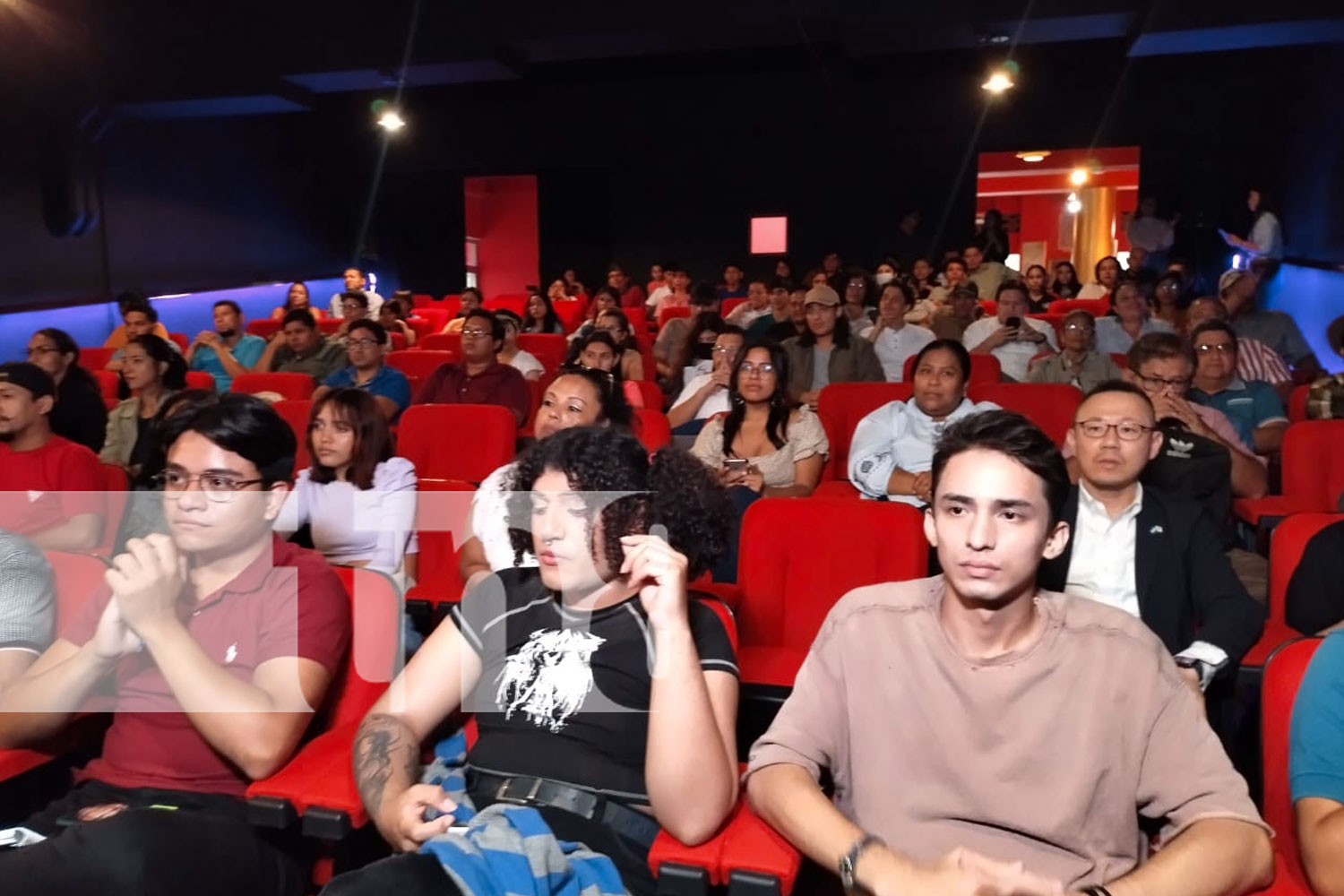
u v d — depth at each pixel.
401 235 13.10
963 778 1.34
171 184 10.31
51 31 8.56
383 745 1.48
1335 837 1.22
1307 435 3.25
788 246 11.80
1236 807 1.27
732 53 10.70
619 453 1.51
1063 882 1.28
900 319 6.23
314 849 1.59
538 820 1.36
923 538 2.30
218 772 1.60
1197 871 1.21
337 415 2.39
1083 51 9.98
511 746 1.50
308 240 12.48
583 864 1.34
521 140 11.78
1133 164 14.15
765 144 11.70
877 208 11.41
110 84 9.16
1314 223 8.29
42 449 2.91
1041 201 16.64
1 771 1.61
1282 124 9.34
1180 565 2.05
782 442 3.52
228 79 9.22
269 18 9.12
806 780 1.39
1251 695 2.04
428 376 5.38
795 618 2.37
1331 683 1.30
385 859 1.34
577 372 2.68
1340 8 6.99
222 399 1.61
